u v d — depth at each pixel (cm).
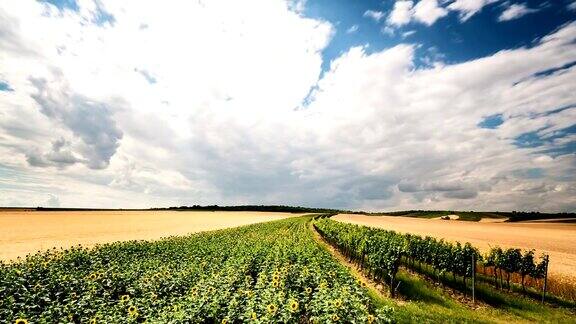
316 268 1792
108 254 2419
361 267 2775
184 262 2138
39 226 5853
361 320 1046
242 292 1264
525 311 1888
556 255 3812
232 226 6819
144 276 1644
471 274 2211
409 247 2816
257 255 2288
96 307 1205
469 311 1827
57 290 1406
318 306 1157
